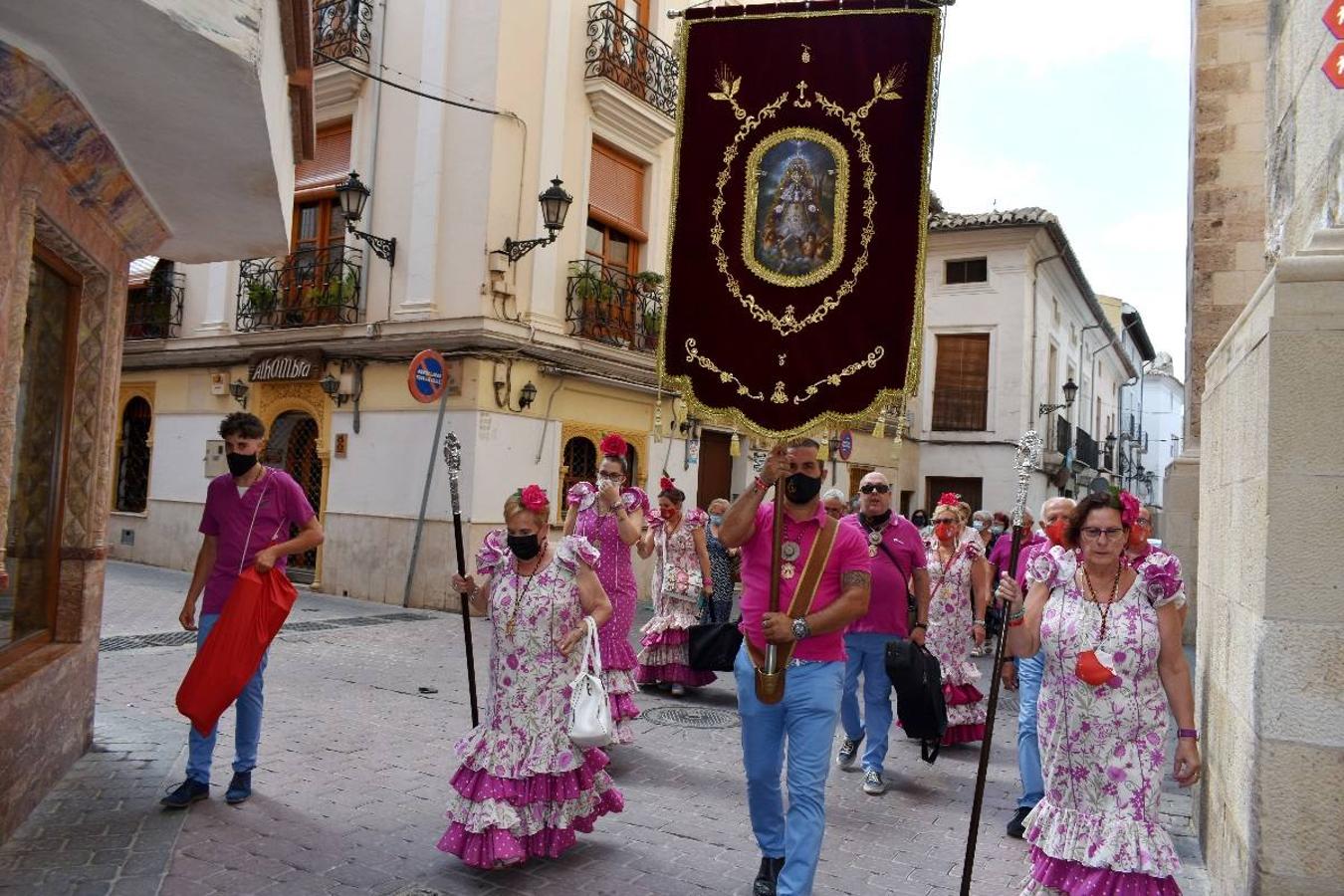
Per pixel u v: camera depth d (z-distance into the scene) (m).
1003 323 22.89
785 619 3.77
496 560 4.45
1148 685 3.42
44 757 4.76
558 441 13.70
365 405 13.50
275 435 14.74
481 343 12.35
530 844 4.23
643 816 5.06
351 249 13.72
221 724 6.31
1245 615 3.31
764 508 4.11
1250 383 3.33
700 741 6.74
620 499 6.34
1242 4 10.12
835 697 3.87
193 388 15.95
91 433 5.32
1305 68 3.83
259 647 4.72
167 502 16.17
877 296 4.08
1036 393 23.86
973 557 6.98
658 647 8.29
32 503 5.03
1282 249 4.22
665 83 15.55
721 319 4.25
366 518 13.34
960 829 5.12
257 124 4.24
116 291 5.42
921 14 4.14
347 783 5.30
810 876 3.67
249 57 3.65
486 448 12.51
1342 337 2.87
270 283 14.73
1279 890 2.81
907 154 4.12
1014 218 22.27
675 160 4.38
